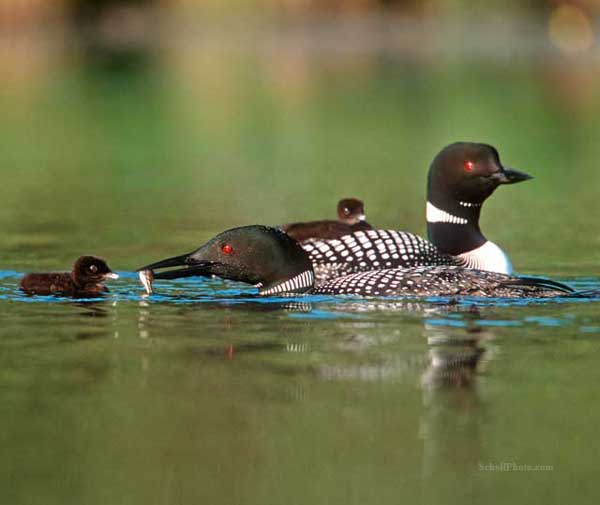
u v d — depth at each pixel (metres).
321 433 7.82
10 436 7.78
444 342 9.94
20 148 26.97
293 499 6.89
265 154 26.34
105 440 7.72
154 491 6.98
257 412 8.25
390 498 6.94
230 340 10.06
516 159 25.22
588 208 19.44
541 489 7.08
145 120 31.94
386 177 22.77
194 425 7.96
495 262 13.39
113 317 10.99
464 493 7.04
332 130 30.17
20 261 14.48
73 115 32.69
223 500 6.88
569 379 8.95
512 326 10.47
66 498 6.89
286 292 11.81
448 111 33.31
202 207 19.27
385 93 37.56
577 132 29.53
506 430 7.93
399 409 8.31
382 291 11.56
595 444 7.71
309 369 9.18
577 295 11.66
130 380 8.92
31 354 9.63
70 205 19.36
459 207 13.38
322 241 12.55
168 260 11.88
